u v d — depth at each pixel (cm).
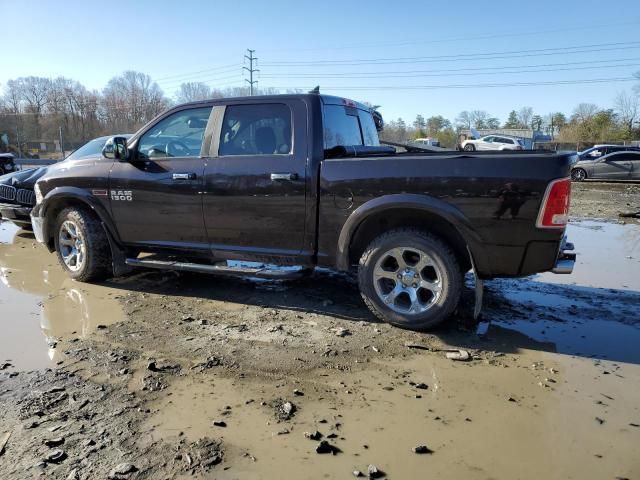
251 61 5838
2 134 4341
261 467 229
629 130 5734
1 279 536
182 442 246
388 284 403
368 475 224
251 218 422
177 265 455
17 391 294
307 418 269
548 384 308
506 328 400
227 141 432
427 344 368
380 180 373
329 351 354
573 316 430
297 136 405
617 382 312
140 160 468
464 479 222
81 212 507
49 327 397
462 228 357
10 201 747
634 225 971
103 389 298
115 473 222
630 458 237
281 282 526
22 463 229
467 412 277
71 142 4666
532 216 341
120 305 452
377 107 585
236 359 340
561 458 237
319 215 399
